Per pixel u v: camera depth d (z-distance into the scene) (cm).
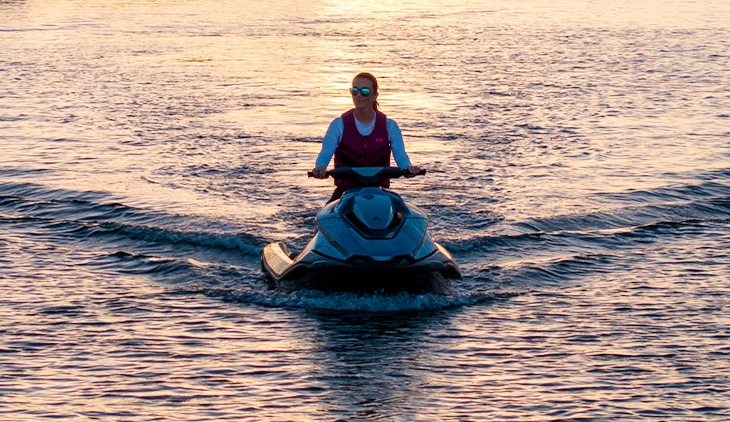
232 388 666
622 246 1090
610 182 1391
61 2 5300
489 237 1096
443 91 2342
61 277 952
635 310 857
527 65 2894
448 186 1356
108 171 1430
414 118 1945
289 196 1292
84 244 1077
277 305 868
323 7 5484
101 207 1220
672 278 962
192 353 738
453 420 613
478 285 938
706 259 1033
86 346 751
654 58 3053
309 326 809
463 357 734
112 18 4450
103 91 2270
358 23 4466
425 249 880
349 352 745
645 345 761
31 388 661
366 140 943
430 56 3142
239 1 5750
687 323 818
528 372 701
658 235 1135
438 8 5544
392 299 868
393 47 3425
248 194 1300
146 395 652
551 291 922
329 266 857
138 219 1169
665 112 2027
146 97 2186
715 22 4475
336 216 898
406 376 693
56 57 2925
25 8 4875
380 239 866
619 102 2164
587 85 2453
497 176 1423
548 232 1130
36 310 845
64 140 1669
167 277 958
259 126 1844
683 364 716
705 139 1728
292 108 2073
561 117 1962
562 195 1309
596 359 728
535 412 626
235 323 816
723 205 1276
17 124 1817
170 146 1630
